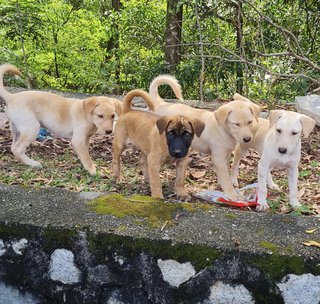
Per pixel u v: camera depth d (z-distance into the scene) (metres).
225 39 3.73
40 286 1.01
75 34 4.71
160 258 0.96
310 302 0.92
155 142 1.37
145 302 0.98
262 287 0.93
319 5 3.06
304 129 1.33
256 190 1.45
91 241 0.98
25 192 1.16
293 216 1.08
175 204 1.10
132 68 4.15
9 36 4.16
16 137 1.76
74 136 1.70
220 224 1.03
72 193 1.16
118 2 4.97
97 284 0.99
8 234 1.01
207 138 1.47
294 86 3.09
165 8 4.26
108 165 1.83
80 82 4.84
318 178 1.75
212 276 0.95
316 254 0.93
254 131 1.52
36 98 1.71
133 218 1.04
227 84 3.70
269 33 3.42
